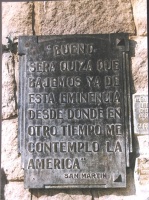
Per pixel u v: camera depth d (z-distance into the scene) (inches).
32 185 73.7
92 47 76.1
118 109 74.8
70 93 75.2
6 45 76.9
